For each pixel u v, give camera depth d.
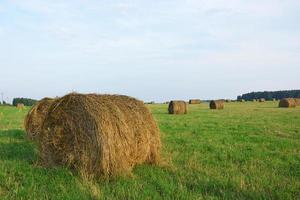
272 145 16.34
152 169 11.24
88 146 10.62
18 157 12.87
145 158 11.80
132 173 10.67
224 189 9.09
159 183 9.43
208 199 8.23
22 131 20.70
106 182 9.82
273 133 21.06
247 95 155.00
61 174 10.39
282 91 146.12
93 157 10.49
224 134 20.28
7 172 10.80
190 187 9.34
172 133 20.64
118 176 10.38
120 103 11.52
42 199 8.23
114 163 10.42
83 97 11.09
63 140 11.23
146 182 9.66
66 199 8.19
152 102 125.44
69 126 11.08
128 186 9.30
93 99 11.05
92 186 9.06
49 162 11.60
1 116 36.91
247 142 17.22
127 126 10.95
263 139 18.23
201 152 14.40
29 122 17.47
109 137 10.41
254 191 8.87
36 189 9.02
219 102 54.06
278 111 45.59
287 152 14.64
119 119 10.83
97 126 10.45
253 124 26.77
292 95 143.62
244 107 59.59
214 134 20.20
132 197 8.38
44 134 11.67
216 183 9.52
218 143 16.77
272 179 10.11
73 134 10.98
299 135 20.23
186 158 12.91
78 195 8.47
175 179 9.93
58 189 9.02
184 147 15.41
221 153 14.06
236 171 11.05
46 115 11.68
